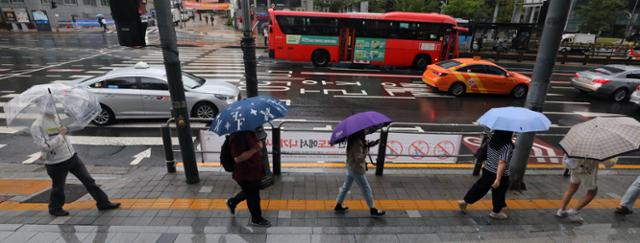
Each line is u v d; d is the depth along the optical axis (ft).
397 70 64.08
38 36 108.58
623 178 20.62
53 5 114.83
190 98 30.09
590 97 46.62
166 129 18.33
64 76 50.75
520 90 44.86
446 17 62.44
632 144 11.68
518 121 12.48
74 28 134.92
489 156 13.87
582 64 86.79
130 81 29.63
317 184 18.19
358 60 63.87
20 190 17.80
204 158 21.34
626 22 125.18
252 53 16.80
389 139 20.99
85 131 28.45
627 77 43.11
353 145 13.66
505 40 89.25
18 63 61.11
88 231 13.02
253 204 13.17
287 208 15.44
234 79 51.72
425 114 35.99
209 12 258.57
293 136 20.68
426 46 63.16
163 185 17.57
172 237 12.76
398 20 61.72
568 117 36.76
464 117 35.47
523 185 18.04
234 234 13.10
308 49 63.41
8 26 124.36
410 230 13.85
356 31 62.34
